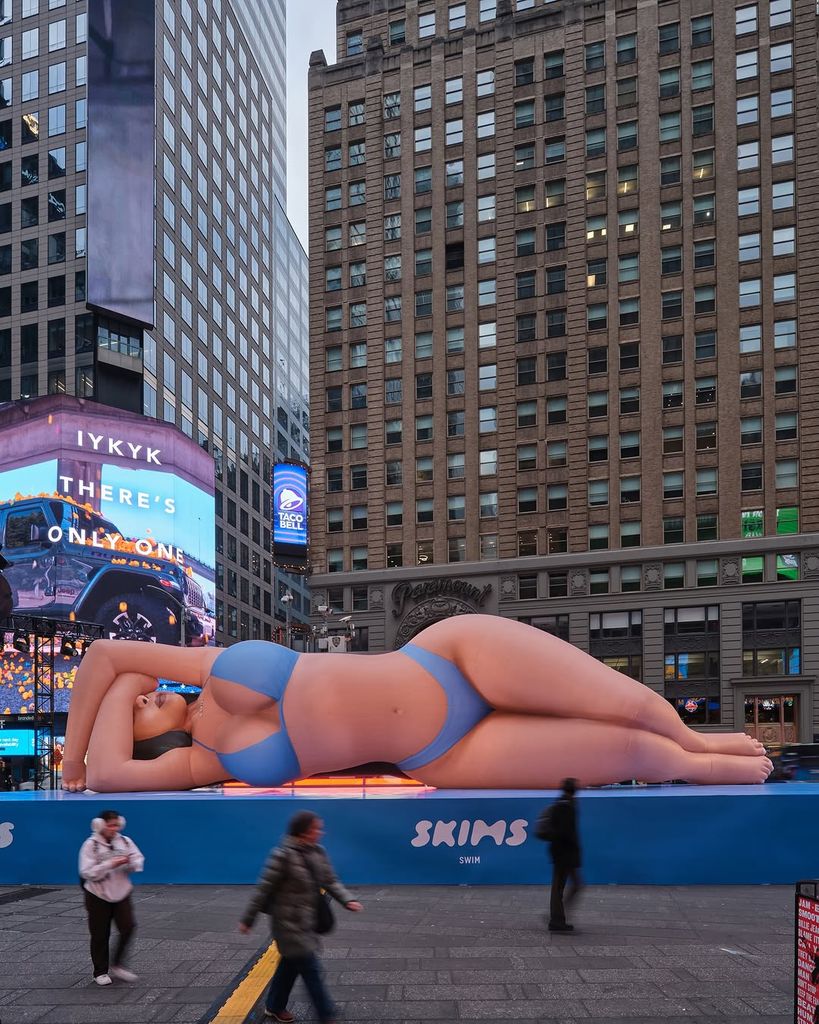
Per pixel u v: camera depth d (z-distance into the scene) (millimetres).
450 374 48312
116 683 12102
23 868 10469
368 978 6449
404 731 11195
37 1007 5934
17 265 57344
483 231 48469
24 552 46875
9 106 59469
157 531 52500
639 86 46406
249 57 90125
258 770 11250
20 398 55562
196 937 7719
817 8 44000
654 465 44062
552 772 10953
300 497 43719
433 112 49969
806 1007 4594
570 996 6008
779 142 43938
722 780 11148
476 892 9609
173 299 64875
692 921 8172
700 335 44250
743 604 41500
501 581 45469
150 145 59312
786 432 42344
